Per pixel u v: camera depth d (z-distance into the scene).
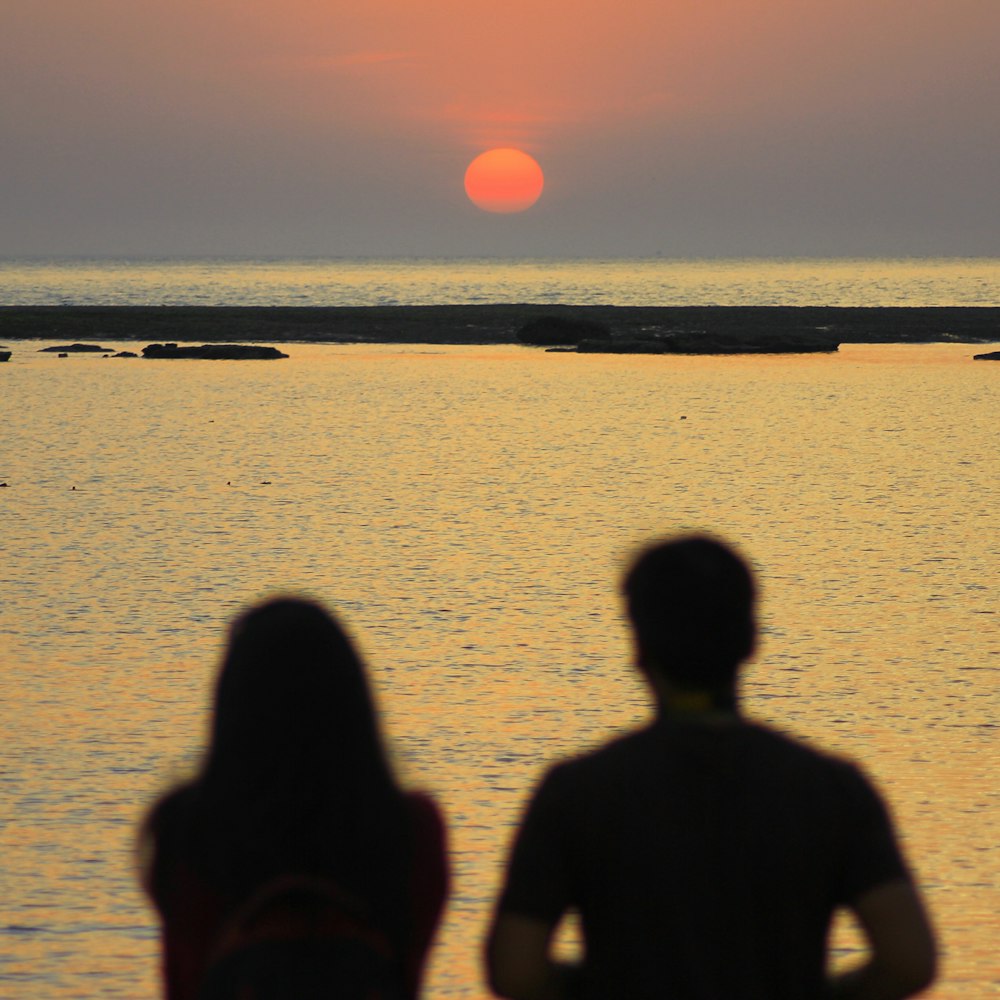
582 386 197.12
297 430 142.38
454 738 42.28
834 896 10.82
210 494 98.12
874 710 45.62
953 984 26.44
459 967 27.52
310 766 10.32
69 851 32.62
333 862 10.27
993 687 48.44
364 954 10.02
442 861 10.77
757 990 10.58
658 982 10.64
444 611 60.62
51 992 25.89
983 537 81.06
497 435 138.62
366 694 10.70
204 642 54.53
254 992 9.80
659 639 11.19
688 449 127.69
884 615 60.38
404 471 111.69
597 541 79.38
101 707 45.19
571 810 10.93
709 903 10.59
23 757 39.81
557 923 10.95
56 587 65.19
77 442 130.38
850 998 10.84
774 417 156.62
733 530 83.75
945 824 35.00
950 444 131.25
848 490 101.62
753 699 47.06
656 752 11.02
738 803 10.76
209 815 10.33
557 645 54.56
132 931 28.48
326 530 82.75
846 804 10.81
